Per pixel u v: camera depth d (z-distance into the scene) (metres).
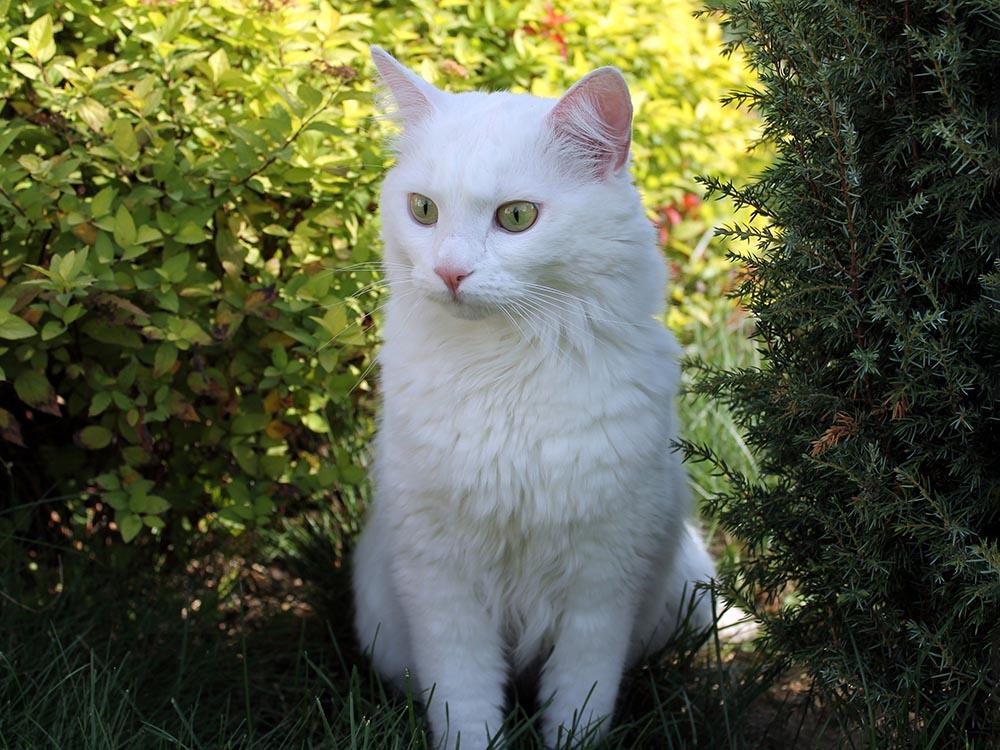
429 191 0.77
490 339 0.77
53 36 0.91
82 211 0.85
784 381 0.75
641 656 0.89
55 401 0.86
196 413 0.91
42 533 0.97
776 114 0.74
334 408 1.02
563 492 0.78
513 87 1.11
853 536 0.74
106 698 0.80
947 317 0.72
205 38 0.96
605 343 0.78
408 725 0.82
